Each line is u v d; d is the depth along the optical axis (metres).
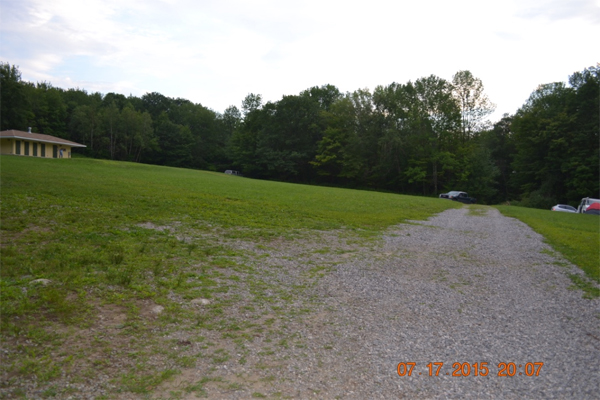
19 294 5.99
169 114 110.62
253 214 17.05
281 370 4.78
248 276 8.38
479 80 72.00
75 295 6.31
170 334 5.47
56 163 38.47
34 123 82.69
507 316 7.05
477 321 6.74
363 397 4.33
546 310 7.47
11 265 7.27
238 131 93.19
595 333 6.45
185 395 4.14
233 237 12.07
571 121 56.53
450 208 32.94
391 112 70.19
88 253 8.43
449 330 6.30
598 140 56.22
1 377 4.18
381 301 7.49
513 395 4.52
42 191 16.64
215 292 7.21
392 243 13.39
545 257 12.52
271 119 79.75
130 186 22.44
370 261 10.57
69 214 12.51
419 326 6.39
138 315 5.92
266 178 83.94
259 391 4.31
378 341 5.76
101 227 11.25
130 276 7.29
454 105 69.25
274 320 6.28
